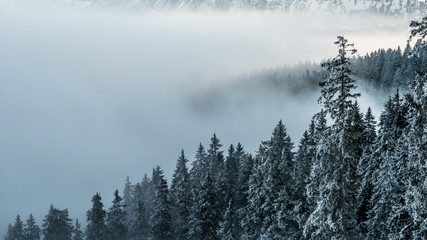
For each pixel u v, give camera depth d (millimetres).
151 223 51562
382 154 27906
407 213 16734
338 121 15852
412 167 14602
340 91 15875
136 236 56469
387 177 26203
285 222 31031
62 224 62094
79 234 70312
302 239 30562
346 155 15875
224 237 38625
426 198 13984
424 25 13172
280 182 31656
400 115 27453
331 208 16797
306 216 26984
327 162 16953
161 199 47688
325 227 17062
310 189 19031
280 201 30953
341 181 16469
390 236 16375
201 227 42156
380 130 33719
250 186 36031
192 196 49781
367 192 32844
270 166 31812
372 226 28734
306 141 51469
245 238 36562
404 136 14867
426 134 13539
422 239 14570
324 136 16609
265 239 31062
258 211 33375
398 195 25609
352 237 31891
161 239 46969
